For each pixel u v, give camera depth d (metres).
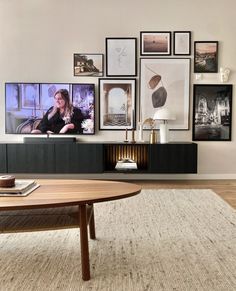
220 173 4.80
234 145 4.79
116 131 4.79
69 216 2.02
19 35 4.68
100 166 4.44
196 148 4.39
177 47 4.68
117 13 4.66
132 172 4.44
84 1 4.65
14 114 4.76
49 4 4.65
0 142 4.56
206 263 2.03
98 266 1.99
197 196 3.69
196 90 4.72
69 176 4.84
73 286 1.76
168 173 4.46
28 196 1.91
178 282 1.79
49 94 4.73
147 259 2.09
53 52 4.70
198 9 4.65
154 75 4.72
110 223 2.78
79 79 4.74
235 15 4.65
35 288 1.74
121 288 1.73
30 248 2.27
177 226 2.70
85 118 4.76
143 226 2.70
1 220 1.95
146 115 4.77
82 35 4.69
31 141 4.52
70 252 2.20
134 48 4.69
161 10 4.66
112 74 4.72
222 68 4.69
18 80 4.73
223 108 4.75
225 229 2.63
